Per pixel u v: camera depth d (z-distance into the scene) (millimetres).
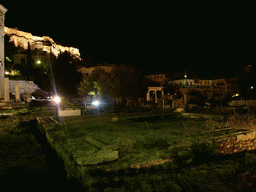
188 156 4695
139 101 21375
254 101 13484
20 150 7012
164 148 5105
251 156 5238
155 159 4293
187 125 7996
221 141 5777
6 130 10562
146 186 3529
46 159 6105
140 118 11500
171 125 8703
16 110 18109
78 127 8688
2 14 29234
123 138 6117
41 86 48219
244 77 26891
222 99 24125
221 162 4844
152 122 10234
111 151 4422
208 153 5215
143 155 4520
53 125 9352
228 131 6695
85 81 29781
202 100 22453
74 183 4367
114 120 10625
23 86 39031
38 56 66375
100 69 31594
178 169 4312
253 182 3730
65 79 46500
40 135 10125
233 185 3578
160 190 3400
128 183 3629
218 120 9156
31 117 14641
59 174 5230
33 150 7039
